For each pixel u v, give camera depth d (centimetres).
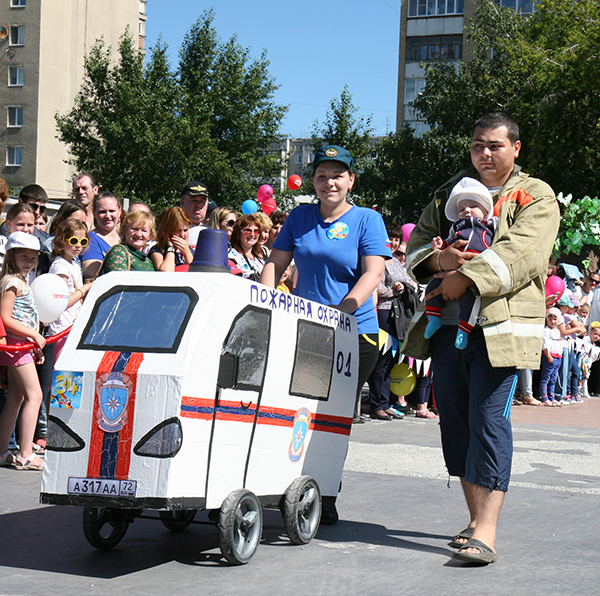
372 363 483
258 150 5159
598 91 3188
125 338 342
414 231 429
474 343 389
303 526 405
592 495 550
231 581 339
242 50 5097
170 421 323
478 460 382
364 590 331
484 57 4212
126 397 330
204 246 388
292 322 394
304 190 4253
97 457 332
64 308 626
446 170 4172
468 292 384
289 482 399
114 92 4566
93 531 375
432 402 1080
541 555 394
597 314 1531
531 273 380
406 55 5591
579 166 3238
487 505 380
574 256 1933
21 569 352
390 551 396
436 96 4203
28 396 592
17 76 5150
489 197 392
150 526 442
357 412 919
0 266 678
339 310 440
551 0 3628
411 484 571
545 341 1291
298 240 475
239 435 357
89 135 4591
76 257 693
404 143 4291
